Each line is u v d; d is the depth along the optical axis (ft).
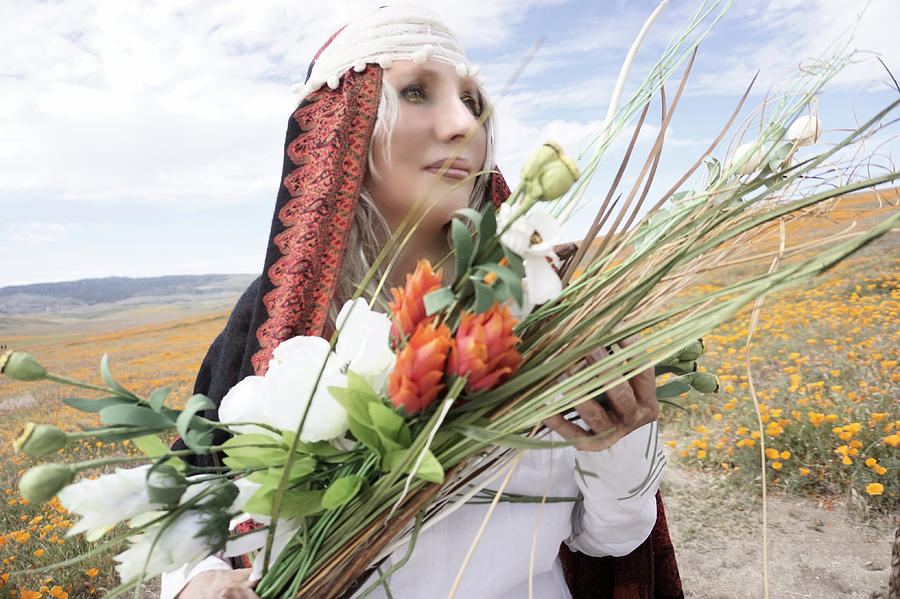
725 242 2.44
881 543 10.61
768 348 19.53
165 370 39.47
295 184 3.49
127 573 2.17
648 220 2.53
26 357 1.91
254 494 2.26
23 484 1.84
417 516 2.47
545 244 2.08
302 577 2.43
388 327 2.32
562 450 3.26
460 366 2.09
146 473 2.07
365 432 2.20
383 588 2.90
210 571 3.05
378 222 3.43
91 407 2.07
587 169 2.47
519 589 3.37
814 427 12.89
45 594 9.64
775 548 10.85
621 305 2.42
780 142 2.42
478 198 3.72
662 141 2.33
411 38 3.33
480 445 2.30
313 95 3.54
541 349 2.43
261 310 3.43
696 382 2.94
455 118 3.29
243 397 2.45
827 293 25.27
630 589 4.07
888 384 14.67
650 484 3.29
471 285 2.12
